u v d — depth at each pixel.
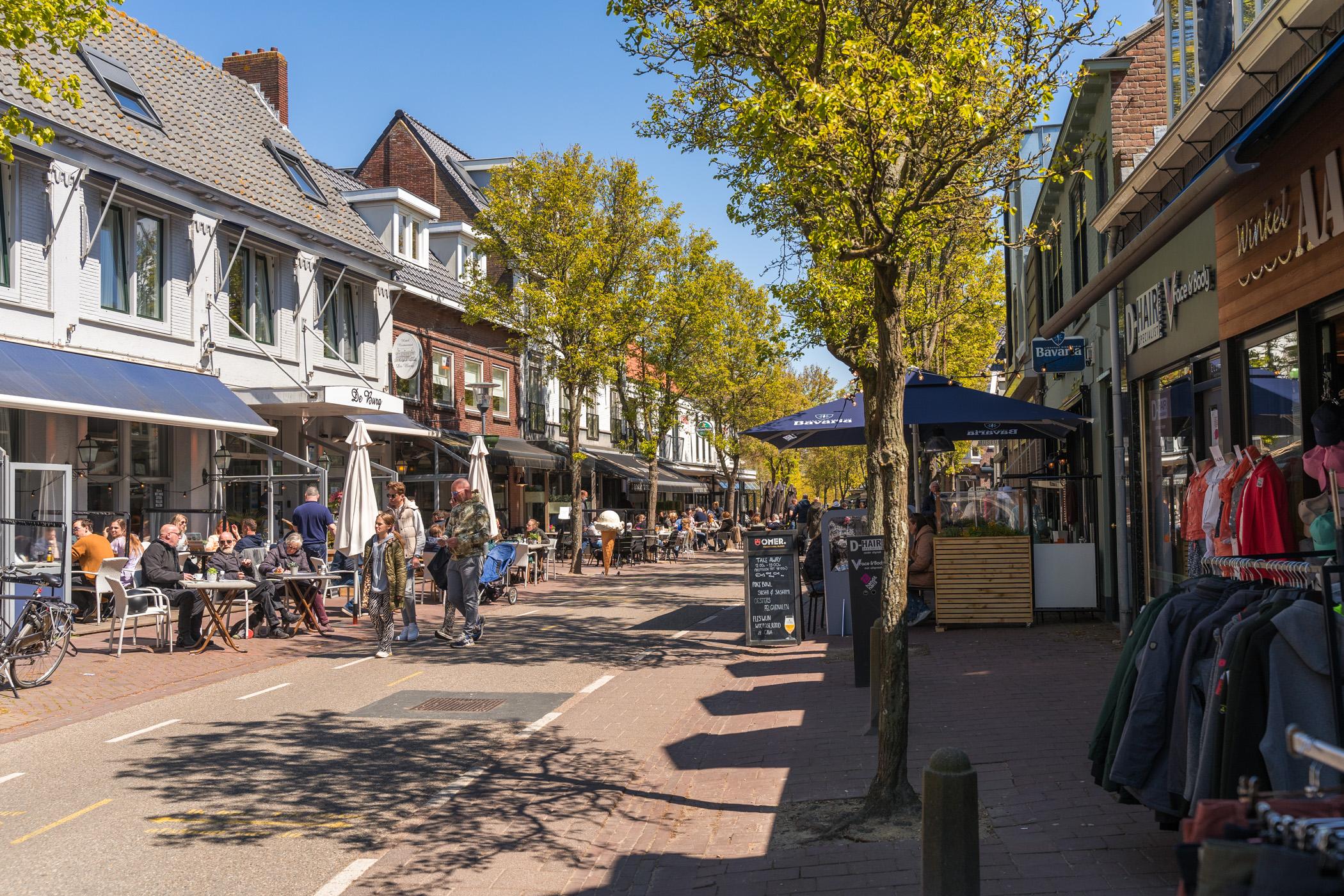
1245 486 7.32
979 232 9.95
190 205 19.70
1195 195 6.59
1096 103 14.31
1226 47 9.29
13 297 16.14
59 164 16.98
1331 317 7.41
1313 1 7.15
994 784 6.24
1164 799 4.65
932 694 9.13
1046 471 23.70
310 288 23.92
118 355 17.88
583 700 10.05
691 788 6.86
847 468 74.50
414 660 12.59
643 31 8.76
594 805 6.60
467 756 7.88
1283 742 3.91
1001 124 6.64
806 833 5.70
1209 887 1.96
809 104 6.55
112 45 21.80
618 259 29.41
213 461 20.41
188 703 10.00
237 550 16.89
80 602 15.23
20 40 9.80
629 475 41.50
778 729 8.35
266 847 5.83
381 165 39.28
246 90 26.84
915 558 14.13
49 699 10.09
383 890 5.18
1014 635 12.94
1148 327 12.07
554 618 17.19
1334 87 6.00
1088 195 15.93
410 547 14.77
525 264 28.95
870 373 12.54
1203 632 4.54
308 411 21.41
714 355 43.69
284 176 24.55
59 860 5.60
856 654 10.02
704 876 5.20
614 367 29.42
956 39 7.51
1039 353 15.51
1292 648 3.98
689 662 12.19
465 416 32.34
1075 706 8.32
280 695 10.38
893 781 5.81
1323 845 1.88
